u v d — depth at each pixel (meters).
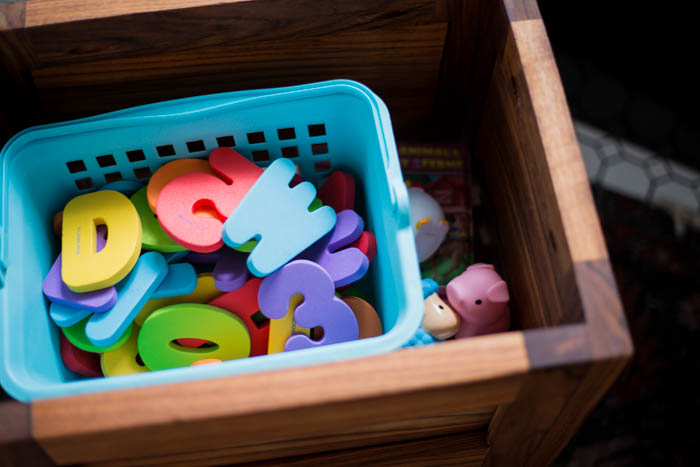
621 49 1.56
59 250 0.95
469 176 1.10
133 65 0.94
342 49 0.97
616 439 1.24
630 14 1.57
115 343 0.85
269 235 0.85
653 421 1.25
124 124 0.88
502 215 1.03
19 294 0.82
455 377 0.65
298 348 0.87
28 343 0.82
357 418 0.69
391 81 1.05
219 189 0.89
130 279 0.86
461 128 1.17
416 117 1.14
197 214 0.89
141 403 0.64
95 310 0.84
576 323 0.69
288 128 1.01
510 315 1.02
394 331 0.74
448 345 0.66
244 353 0.91
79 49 0.90
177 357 0.89
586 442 1.24
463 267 1.07
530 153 0.84
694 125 1.51
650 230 1.41
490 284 0.94
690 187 1.45
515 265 0.99
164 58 0.94
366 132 0.92
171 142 0.92
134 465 0.76
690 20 1.54
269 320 0.95
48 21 0.86
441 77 1.05
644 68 1.55
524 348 0.65
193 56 0.94
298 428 0.69
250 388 0.64
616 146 1.49
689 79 1.54
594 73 1.55
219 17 0.88
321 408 0.65
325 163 1.03
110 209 0.88
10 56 0.89
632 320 1.33
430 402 0.68
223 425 0.65
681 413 1.25
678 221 1.42
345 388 0.64
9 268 0.81
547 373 0.65
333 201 0.97
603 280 0.70
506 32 0.86
